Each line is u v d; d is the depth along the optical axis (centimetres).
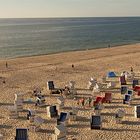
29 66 5369
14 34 16362
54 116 2683
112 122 2547
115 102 3109
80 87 3766
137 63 5553
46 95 3428
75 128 2417
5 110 2905
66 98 3281
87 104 2967
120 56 6506
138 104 3042
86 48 9100
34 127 2355
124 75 4100
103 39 12425
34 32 17875
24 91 3625
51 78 4334
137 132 2339
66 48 9269
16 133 2108
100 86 3672
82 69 5003
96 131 2355
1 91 3634
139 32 16312
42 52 8331
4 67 5303
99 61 5812
